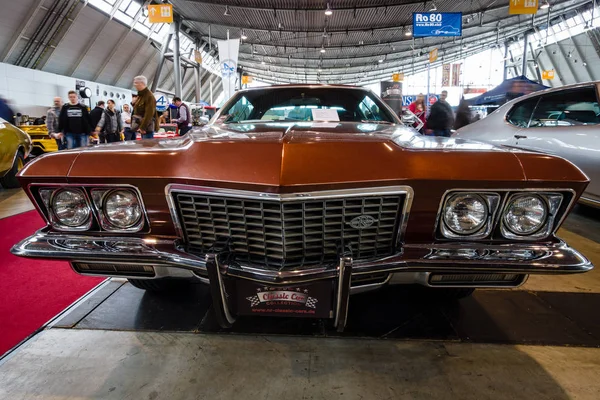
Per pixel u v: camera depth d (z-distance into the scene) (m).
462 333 1.67
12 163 5.11
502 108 4.34
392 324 1.74
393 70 32.97
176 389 1.32
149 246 1.30
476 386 1.34
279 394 1.29
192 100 28.36
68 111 5.91
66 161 1.33
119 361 1.48
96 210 1.35
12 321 1.79
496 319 1.80
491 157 1.24
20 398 1.29
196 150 1.29
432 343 1.60
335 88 2.53
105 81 18.44
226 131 1.63
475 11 16.17
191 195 1.24
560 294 2.07
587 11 18.34
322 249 1.21
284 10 15.43
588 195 3.17
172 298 1.99
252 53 24.91
